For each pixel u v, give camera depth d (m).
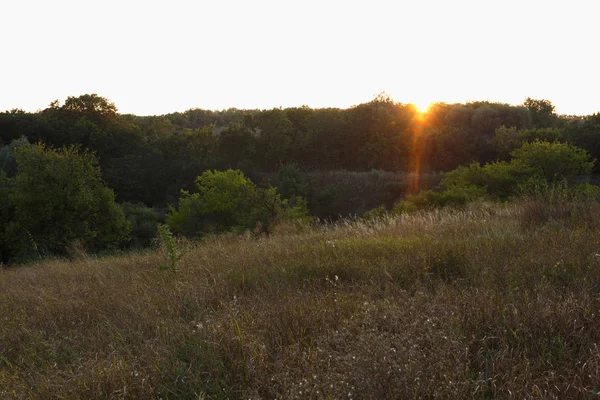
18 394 3.07
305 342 3.38
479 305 3.60
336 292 4.52
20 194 21.17
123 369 3.23
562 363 2.90
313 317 3.83
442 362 2.84
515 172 25.30
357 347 3.07
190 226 30.53
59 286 6.75
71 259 13.09
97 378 3.15
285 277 5.41
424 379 2.70
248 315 4.00
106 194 23.45
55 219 21.59
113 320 4.59
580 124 60.47
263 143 69.88
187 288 5.22
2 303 5.99
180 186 57.28
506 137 60.69
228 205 28.94
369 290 4.54
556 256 4.79
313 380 2.74
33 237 20.89
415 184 58.28
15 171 43.84
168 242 6.70
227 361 3.27
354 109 73.69
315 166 69.56
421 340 3.18
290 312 3.94
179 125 113.19
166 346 3.59
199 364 3.22
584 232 5.82
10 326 4.82
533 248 5.33
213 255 7.92
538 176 23.11
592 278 4.03
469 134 68.62
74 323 4.76
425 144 65.50
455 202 21.73
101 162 63.00
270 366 3.14
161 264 7.13
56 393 3.06
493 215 9.27
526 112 72.75
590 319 3.25
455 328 3.26
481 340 3.14
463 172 29.75
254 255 7.20
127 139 68.44
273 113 70.81
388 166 66.69
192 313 4.47
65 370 3.44
